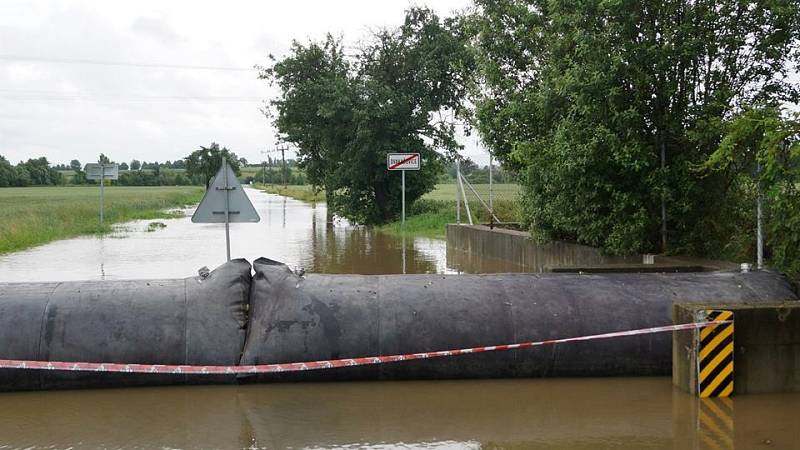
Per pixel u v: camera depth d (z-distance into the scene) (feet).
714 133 33.50
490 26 52.11
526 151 40.68
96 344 23.16
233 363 23.43
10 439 18.98
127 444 18.56
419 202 105.81
